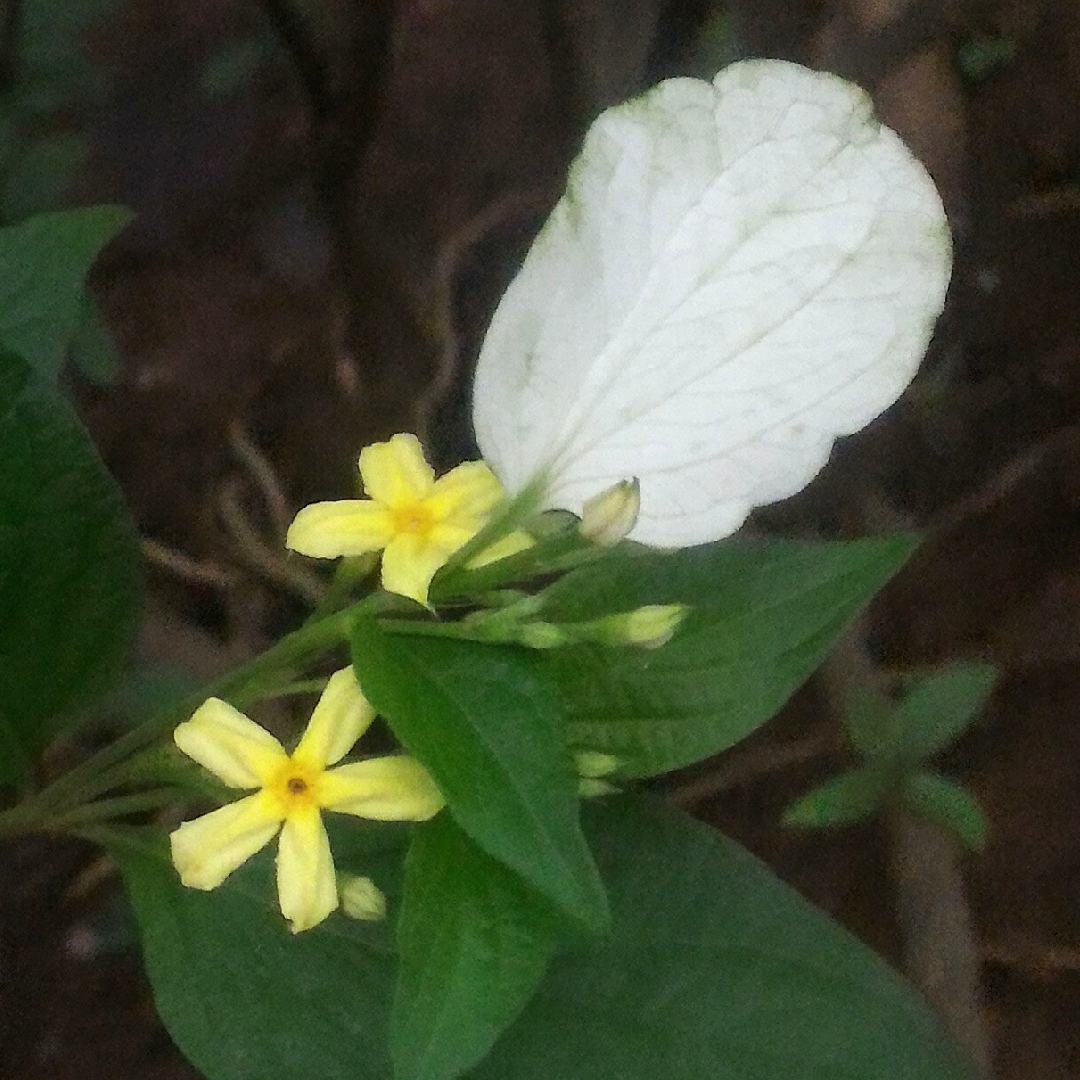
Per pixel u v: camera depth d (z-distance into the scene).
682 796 0.52
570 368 0.23
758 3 0.48
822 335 0.23
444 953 0.23
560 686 0.26
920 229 0.22
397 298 0.54
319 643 0.25
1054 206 0.57
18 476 0.27
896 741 0.42
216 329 0.55
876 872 0.53
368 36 0.46
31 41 0.46
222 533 0.52
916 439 0.57
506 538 0.24
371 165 0.56
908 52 0.50
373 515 0.25
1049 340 0.57
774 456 0.23
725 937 0.28
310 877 0.24
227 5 0.57
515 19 0.59
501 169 0.58
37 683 0.28
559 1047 0.28
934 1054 0.28
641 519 0.23
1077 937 0.53
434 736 0.23
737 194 0.22
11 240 0.31
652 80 0.47
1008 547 0.56
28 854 0.46
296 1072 0.27
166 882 0.28
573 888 0.23
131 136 0.56
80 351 0.46
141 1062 0.47
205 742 0.24
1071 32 0.55
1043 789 0.55
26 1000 0.47
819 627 0.26
